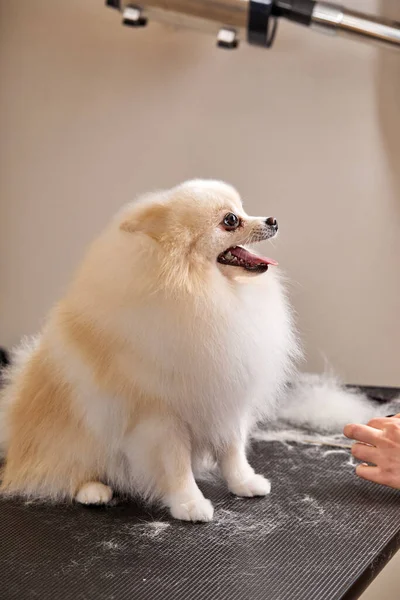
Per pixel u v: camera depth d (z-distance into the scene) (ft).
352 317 7.79
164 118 7.79
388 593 5.24
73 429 4.37
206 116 7.71
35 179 8.15
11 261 8.37
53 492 4.45
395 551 3.91
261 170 7.70
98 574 3.50
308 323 7.88
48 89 7.95
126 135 7.90
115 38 7.73
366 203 7.52
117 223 4.19
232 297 4.08
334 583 3.40
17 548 3.80
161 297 3.84
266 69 7.48
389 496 4.46
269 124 7.59
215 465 4.94
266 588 3.36
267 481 4.55
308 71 7.39
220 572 3.51
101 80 7.84
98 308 4.02
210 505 4.18
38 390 4.54
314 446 5.40
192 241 4.00
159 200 4.15
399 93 7.23
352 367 7.89
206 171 7.83
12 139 8.11
